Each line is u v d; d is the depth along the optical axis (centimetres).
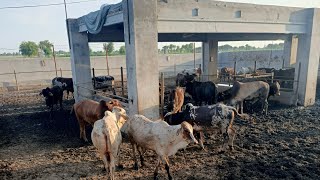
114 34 1390
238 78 1594
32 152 777
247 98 1106
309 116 1085
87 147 809
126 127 632
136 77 793
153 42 808
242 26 992
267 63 2950
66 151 778
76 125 1051
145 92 817
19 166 682
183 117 739
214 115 710
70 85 1570
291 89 1324
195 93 1236
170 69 3316
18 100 1664
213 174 612
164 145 564
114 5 900
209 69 1791
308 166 636
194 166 654
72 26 1230
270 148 755
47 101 1188
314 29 1173
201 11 888
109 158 548
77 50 1259
